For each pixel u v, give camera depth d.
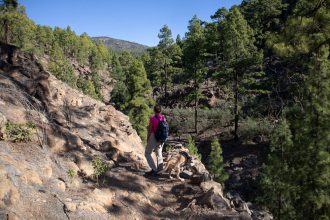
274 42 10.47
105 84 103.44
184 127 41.91
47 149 6.97
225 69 35.09
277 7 51.06
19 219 4.50
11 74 9.85
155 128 8.23
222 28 37.28
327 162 7.95
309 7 9.54
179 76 65.62
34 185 5.47
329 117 8.07
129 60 113.06
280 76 11.53
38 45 99.31
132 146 11.06
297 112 8.88
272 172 8.93
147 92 38.44
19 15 40.41
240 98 40.59
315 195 8.00
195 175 8.59
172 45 58.19
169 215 6.61
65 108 10.38
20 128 6.66
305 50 9.60
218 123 41.16
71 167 6.90
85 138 9.12
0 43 11.26
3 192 4.68
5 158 5.53
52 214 5.00
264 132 33.94
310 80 8.46
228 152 33.59
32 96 9.45
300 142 8.41
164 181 8.16
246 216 6.71
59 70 62.62
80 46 119.44
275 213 9.02
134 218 6.10
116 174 7.52
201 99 50.22
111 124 11.82
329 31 9.27
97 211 5.64
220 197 7.20
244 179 28.06
